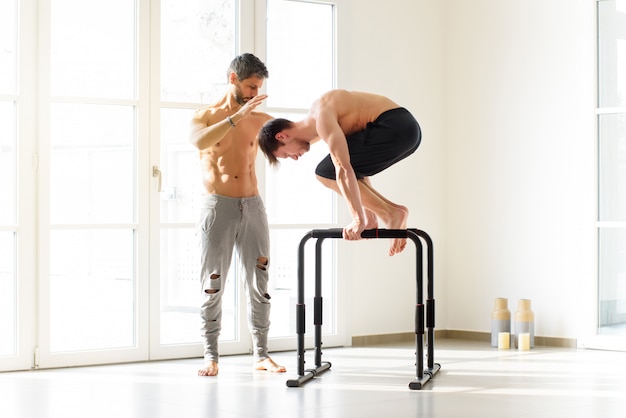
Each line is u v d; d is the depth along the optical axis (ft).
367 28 19.42
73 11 16.10
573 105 18.61
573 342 18.52
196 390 13.24
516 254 19.43
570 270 18.60
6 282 15.52
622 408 11.84
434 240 20.38
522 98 19.40
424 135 20.25
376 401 12.30
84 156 16.16
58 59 15.97
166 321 16.90
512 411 11.60
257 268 15.03
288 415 11.32
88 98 16.10
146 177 16.57
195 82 17.22
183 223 17.01
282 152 13.88
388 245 19.65
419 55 20.18
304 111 18.39
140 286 16.51
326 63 18.79
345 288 18.76
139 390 13.26
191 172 17.16
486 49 19.98
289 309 18.30
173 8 16.99
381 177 19.62
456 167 20.43
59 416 11.31
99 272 16.26
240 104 14.73
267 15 18.04
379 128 13.43
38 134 15.62
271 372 15.05
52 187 15.88
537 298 19.08
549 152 18.95
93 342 16.24
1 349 15.47
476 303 20.08
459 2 20.40
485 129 19.97
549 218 18.93
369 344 19.24
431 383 13.87
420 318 13.71
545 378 14.40
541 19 19.13
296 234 18.34
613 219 18.13
